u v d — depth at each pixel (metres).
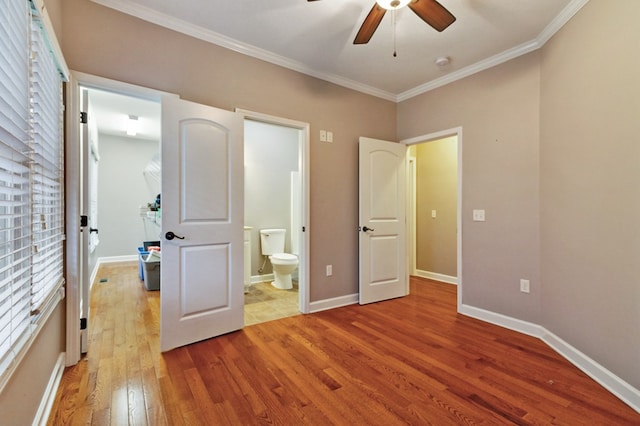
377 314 3.16
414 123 3.71
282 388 1.83
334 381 1.91
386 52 2.86
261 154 4.53
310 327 2.79
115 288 4.13
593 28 1.99
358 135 3.58
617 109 1.80
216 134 2.53
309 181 3.19
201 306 2.46
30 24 1.30
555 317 2.39
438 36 2.60
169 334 2.30
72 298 2.06
